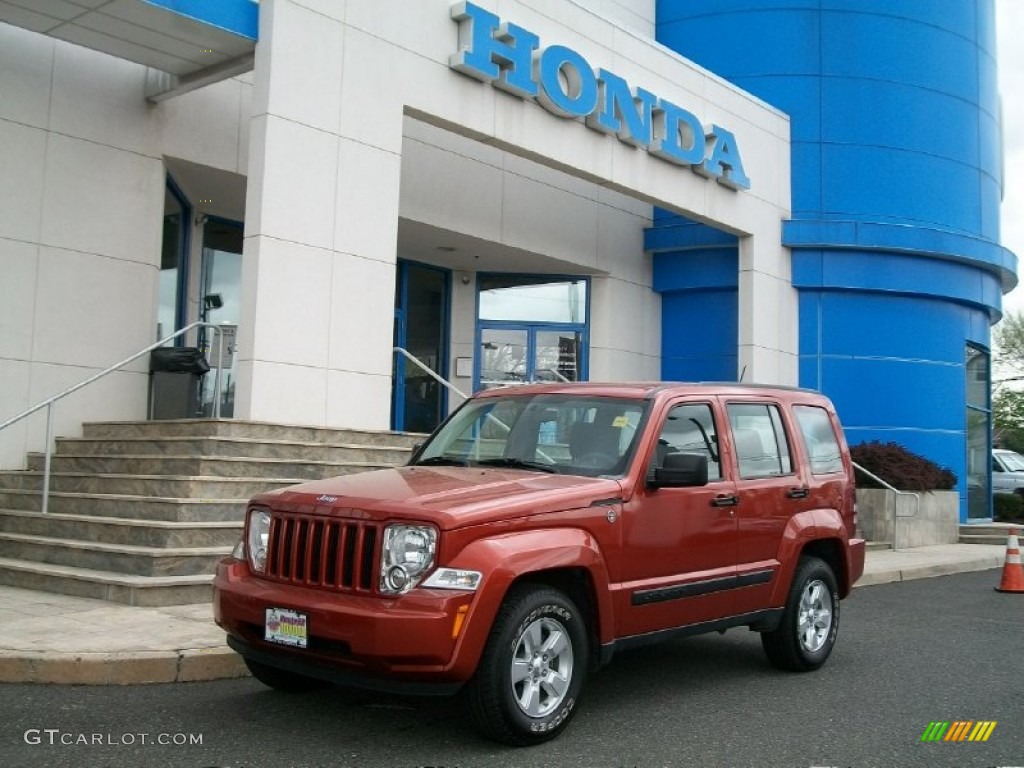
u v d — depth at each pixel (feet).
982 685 23.40
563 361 65.10
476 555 16.67
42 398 38.96
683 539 20.71
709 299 66.95
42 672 20.57
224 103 45.39
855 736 18.78
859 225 65.16
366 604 16.52
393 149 41.65
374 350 40.42
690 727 19.06
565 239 61.87
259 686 21.06
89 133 40.81
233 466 32.09
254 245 36.96
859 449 59.62
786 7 67.62
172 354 42.68
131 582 26.16
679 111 56.18
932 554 53.78
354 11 40.52
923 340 68.39
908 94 68.64
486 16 45.21
